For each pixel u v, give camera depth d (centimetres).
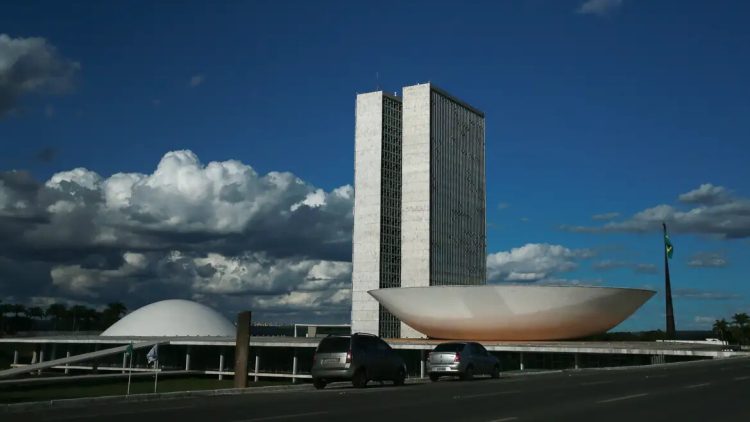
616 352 5097
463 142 10744
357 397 2066
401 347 5906
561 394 2130
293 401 1938
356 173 10131
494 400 1927
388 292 6631
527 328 6153
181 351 6981
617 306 6184
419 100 10081
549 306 5991
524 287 5953
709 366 4066
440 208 10012
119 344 7256
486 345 5597
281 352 6581
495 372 3177
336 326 11244
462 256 10400
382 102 10144
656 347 5344
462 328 6306
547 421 1435
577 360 5397
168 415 1566
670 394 2114
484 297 6062
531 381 2855
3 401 3525
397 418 1486
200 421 1435
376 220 9831
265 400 1988
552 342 6138
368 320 9688
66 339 7594
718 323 12938
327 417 1507
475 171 10975
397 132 10312
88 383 5512
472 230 10725
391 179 10081
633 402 1856
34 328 14125
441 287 6228
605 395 2084
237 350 2733
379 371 2598
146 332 8456
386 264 9812
